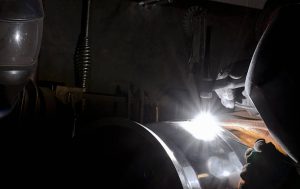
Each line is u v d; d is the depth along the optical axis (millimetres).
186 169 960
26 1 1016
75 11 1931
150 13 2135
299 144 689
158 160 960
